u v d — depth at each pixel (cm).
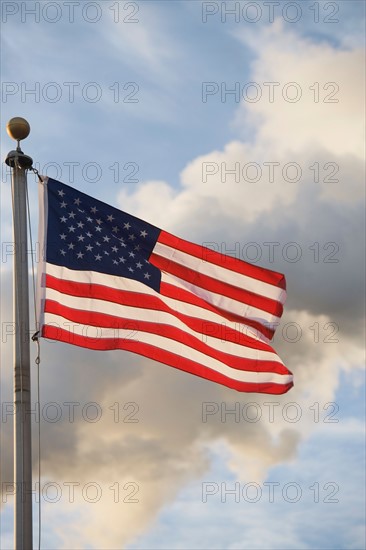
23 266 2733
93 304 2906
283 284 3209
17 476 2519
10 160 2850
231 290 3150
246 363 3128
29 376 2627
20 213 2800
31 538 2475
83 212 2988
